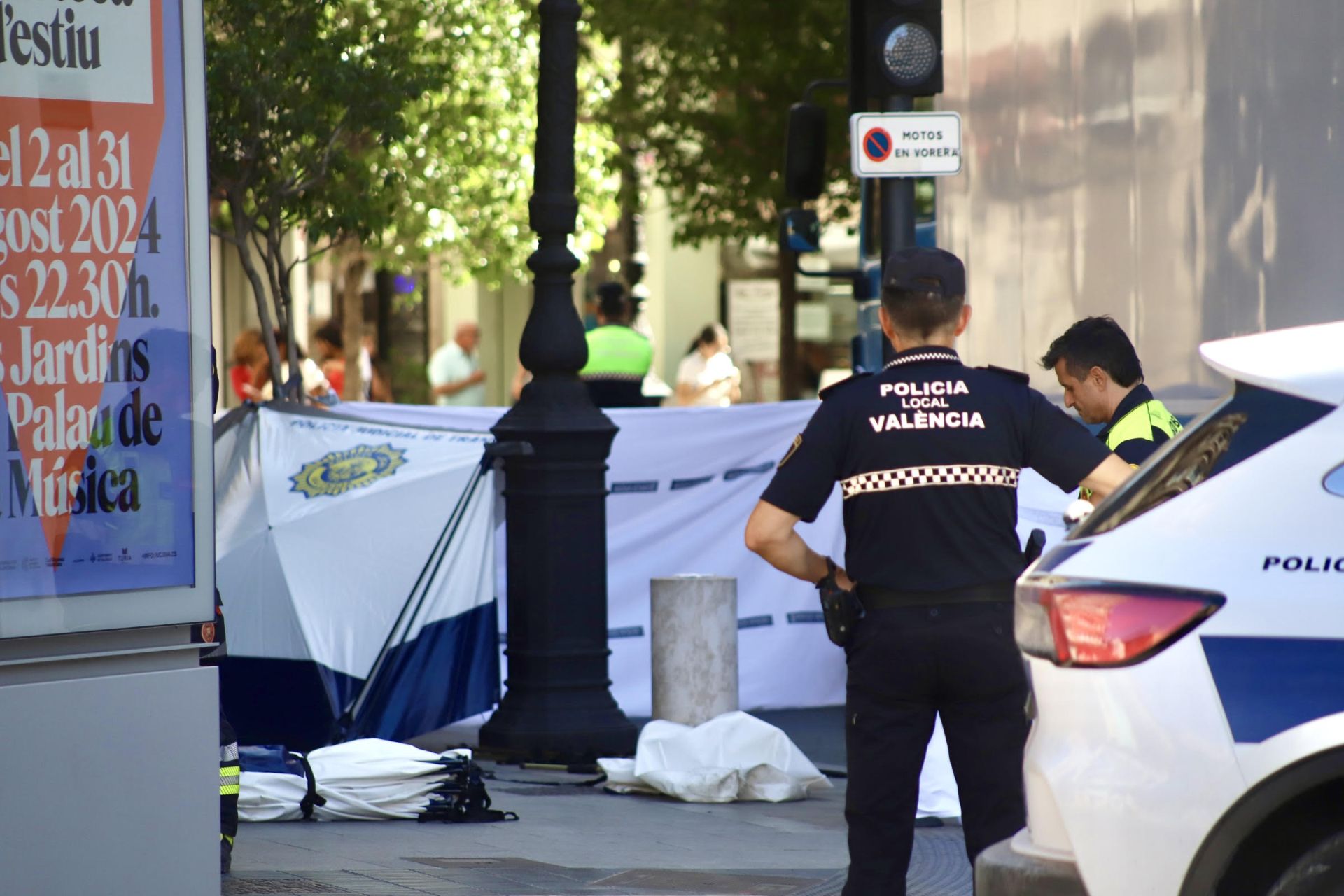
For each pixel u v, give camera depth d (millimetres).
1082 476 10133
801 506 10188
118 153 10266
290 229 24344
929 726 10188
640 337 31766
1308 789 7473
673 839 15070
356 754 15992
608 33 37781
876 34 17859
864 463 10117
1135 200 16938
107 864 10141
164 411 10414
